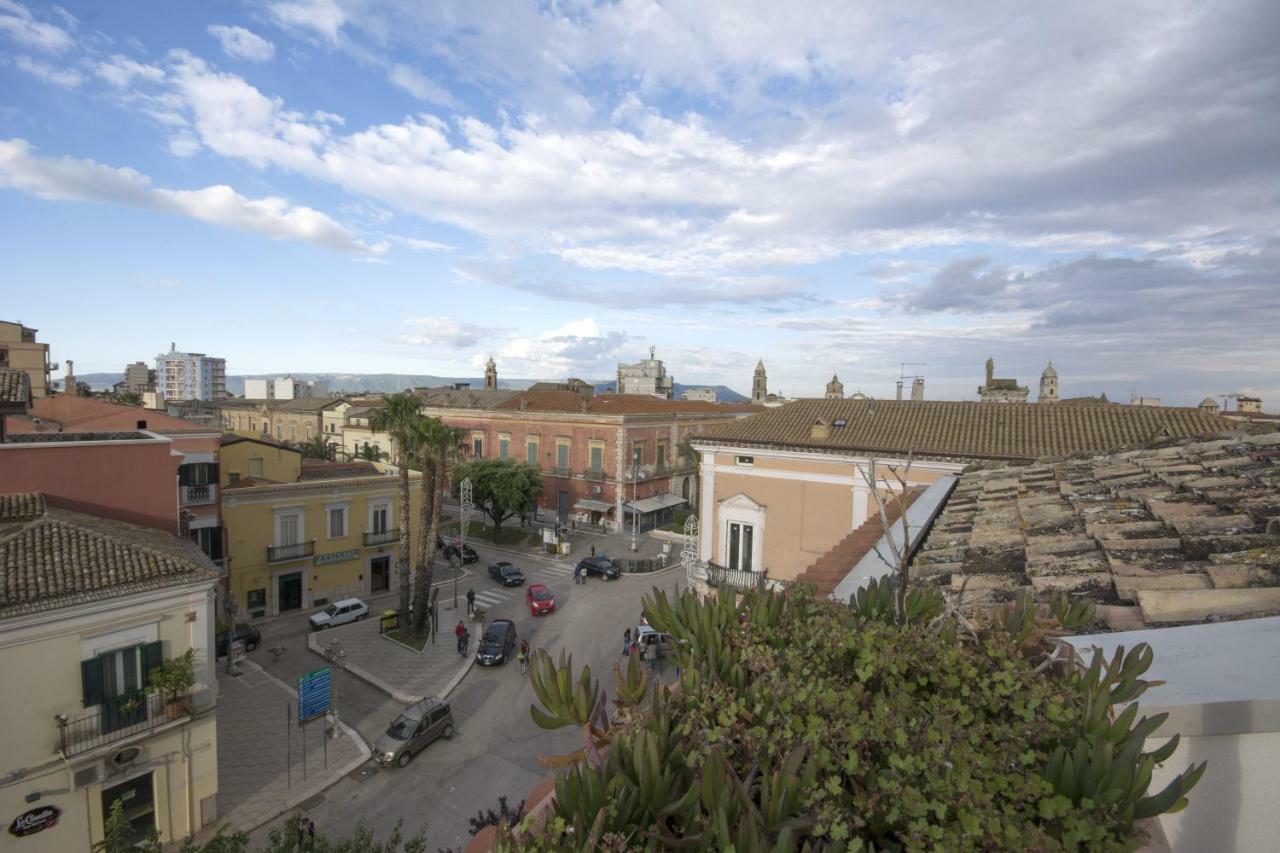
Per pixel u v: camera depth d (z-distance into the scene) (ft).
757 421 83.56
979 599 16.48
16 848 44.27
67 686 46.19
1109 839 7.00
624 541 160.25
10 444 56.03
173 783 51.37
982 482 36.88
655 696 10.31
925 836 7.49
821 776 8.50
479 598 118.93
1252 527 18.62
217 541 98.12
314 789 59.72
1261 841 8.05
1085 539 21.22
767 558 76.23
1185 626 11.88
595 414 170.09
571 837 7.66
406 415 96.89
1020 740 8.64
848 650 11.21
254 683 81.92
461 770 64.03
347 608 103.65
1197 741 8.42
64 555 48.60
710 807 7.74
